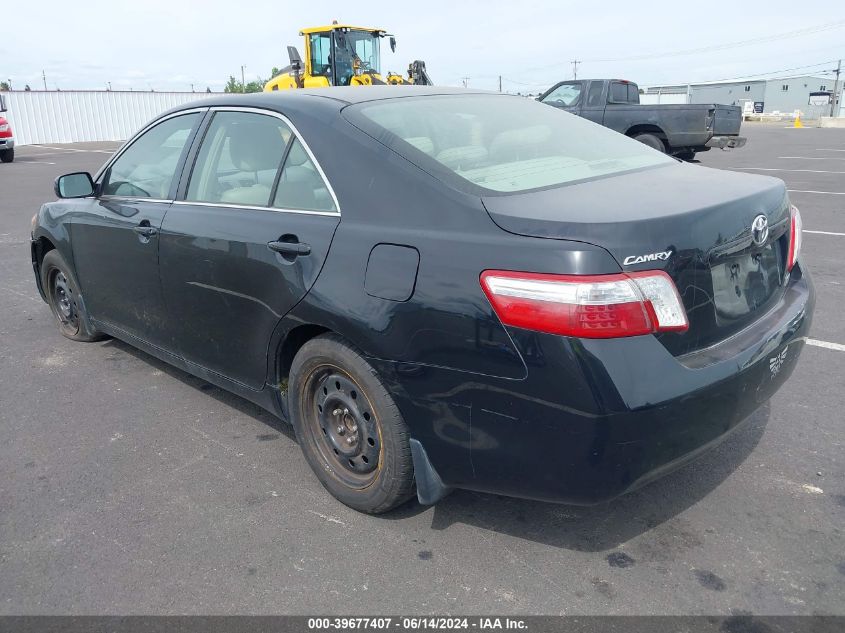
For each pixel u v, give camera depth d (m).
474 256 2.39
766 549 2.72
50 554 2.79
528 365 2.27
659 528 2.86
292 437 3.72
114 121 34.88
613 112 14.96
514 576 2.61
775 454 3.38
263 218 3.15
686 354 2.40
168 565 2.71
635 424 2.22
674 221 2.35
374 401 2.74
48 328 5.55
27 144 32.09
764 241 2.73
